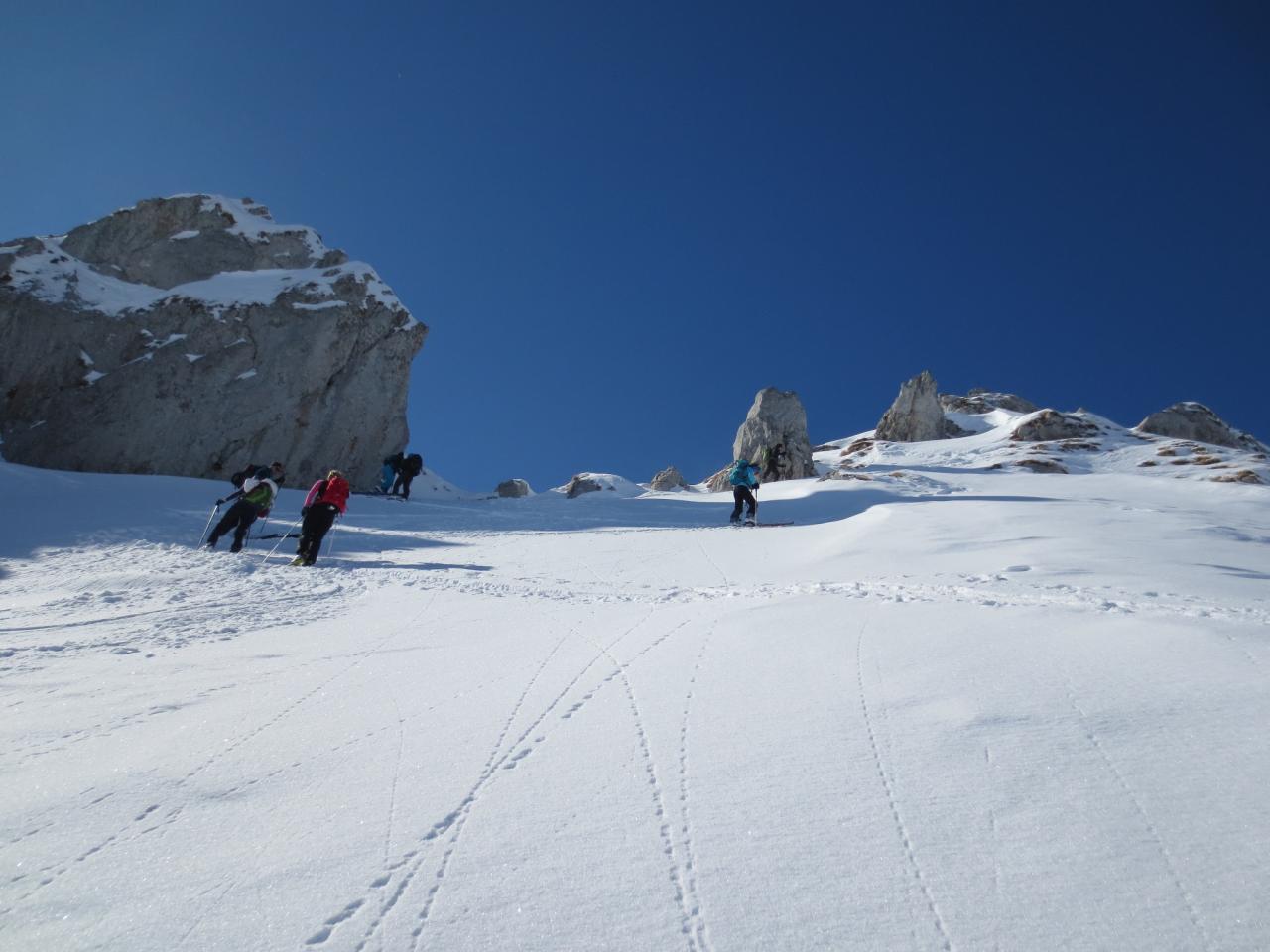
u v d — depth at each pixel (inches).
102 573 394.0
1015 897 78.5
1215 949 70.2
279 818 103.0
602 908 79.6
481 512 776.9
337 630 243.3
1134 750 108.4
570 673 171.2
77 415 916.0
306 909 81.3
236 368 997.8
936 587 269.0
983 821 92.7
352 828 99.0
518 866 88.1
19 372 916.6
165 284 1069.8
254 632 243.8
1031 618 193.3
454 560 438.3
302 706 155.9
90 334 958.4
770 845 90.1
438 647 211.5
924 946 72.4
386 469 1087.6
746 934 74.8
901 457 1553.9
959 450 1578.5
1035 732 117.0
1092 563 315.0
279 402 1011.3
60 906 83.4
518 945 74.6
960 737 117.3
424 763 121.0
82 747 134.3
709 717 135.0
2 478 662.5
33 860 93.7
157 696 166.9
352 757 125.2
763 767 111.8
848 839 90.5
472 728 136.9
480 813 101.7
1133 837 87.4
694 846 90.8
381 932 76.9
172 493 715.4
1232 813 90.7
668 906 79.5
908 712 130.1
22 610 294.4
